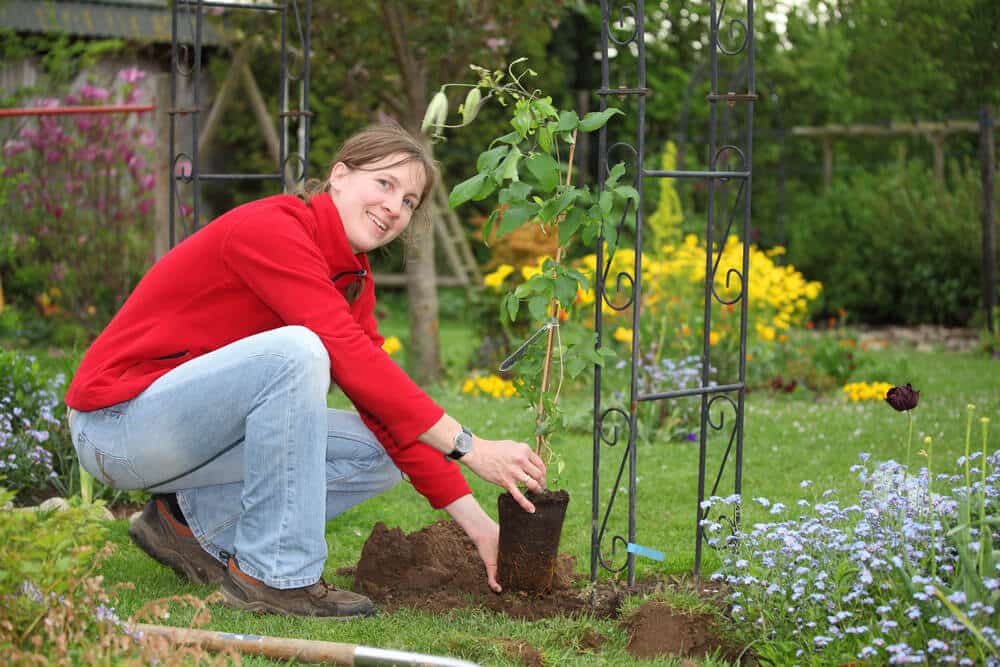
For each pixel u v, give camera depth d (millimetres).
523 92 2631
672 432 5422
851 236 12414
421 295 7637
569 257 10047
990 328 9547
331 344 2508
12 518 1969
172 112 4125
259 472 2516
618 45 2635
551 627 2449
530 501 2621
